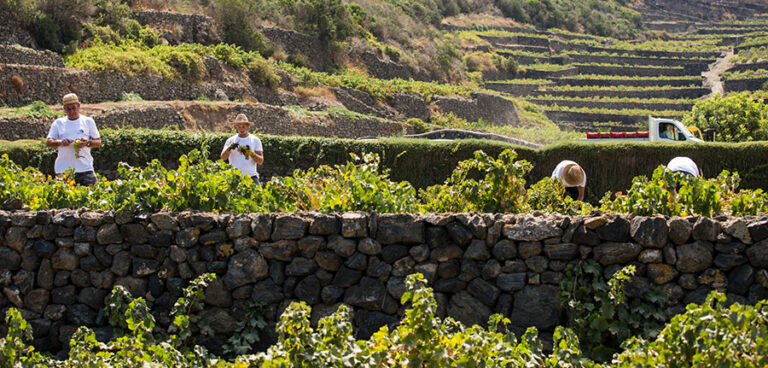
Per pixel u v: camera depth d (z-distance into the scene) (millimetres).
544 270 5812
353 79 42781
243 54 37062
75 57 28641
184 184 6652
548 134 37969
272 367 4609
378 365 4734
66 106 9055
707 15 106188
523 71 64938
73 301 6328
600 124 53875
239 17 40812
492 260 5895
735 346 4266
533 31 77562
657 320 5543
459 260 5961
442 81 55656
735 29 92625
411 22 63312
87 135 9148
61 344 6285
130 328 5586
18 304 6355
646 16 102062
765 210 6574
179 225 6223
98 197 7109
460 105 46531
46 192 7195
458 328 5695
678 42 87062
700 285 5559
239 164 9727
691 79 64375
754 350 4348
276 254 6055
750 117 36000
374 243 5988
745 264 5492
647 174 16484
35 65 25703
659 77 66000
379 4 63594
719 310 4480
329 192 6730
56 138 9055
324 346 4754
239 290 6055
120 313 5988
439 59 57469
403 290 5914
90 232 6344
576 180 10156
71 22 31094
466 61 62688
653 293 5566
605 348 5531
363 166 7207
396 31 57562
